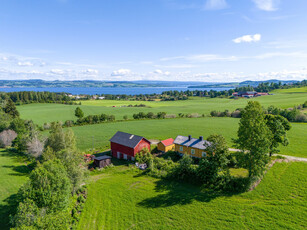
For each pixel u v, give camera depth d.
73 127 91.94
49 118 115.75
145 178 43.66
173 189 38.06
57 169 30.53
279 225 26.89
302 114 86.94
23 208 24.12
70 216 30.17
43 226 22.52
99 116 102.75
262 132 34.12
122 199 35.72
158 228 28.23
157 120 103.94
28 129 74.81
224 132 75.12
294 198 31.80
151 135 75.88
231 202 32.66
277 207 30.22
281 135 43.06
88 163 52.88
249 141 34.84
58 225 23.69
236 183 35.84
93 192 38.41
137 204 34.00
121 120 104.25
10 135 64.19
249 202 32.22
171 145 59.94
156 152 59.06
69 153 40.56
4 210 30.41
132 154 54.44
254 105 35.38
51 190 27.52
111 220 30.28
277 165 42.88
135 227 28.66
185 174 40.84
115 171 48.41
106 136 76.62
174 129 83.19
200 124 90.38
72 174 34.59
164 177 42.78
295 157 47.41
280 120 45.97
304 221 27.06
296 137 62.62
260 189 34.97
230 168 44.44
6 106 105.81
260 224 27.42
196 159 52.50
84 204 34.34
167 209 32.12
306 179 36.38
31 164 49.47
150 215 31.00
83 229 28.42
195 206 32.38
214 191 36.19
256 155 34.28
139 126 91.06
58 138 48.94
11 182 38.50
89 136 76.75
